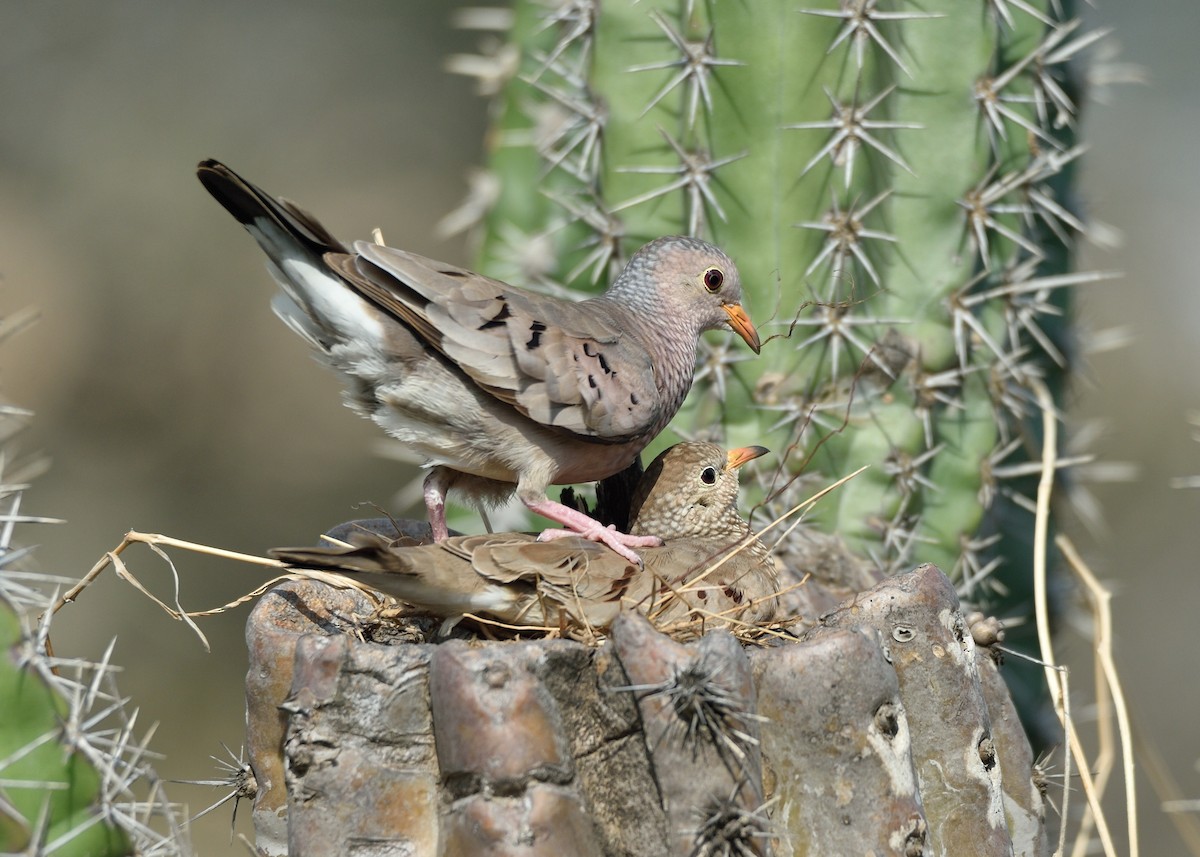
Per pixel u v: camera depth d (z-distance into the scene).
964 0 10.15
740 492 10.41
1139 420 22.89
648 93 10.35
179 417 25.75
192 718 20.48
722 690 6.47
